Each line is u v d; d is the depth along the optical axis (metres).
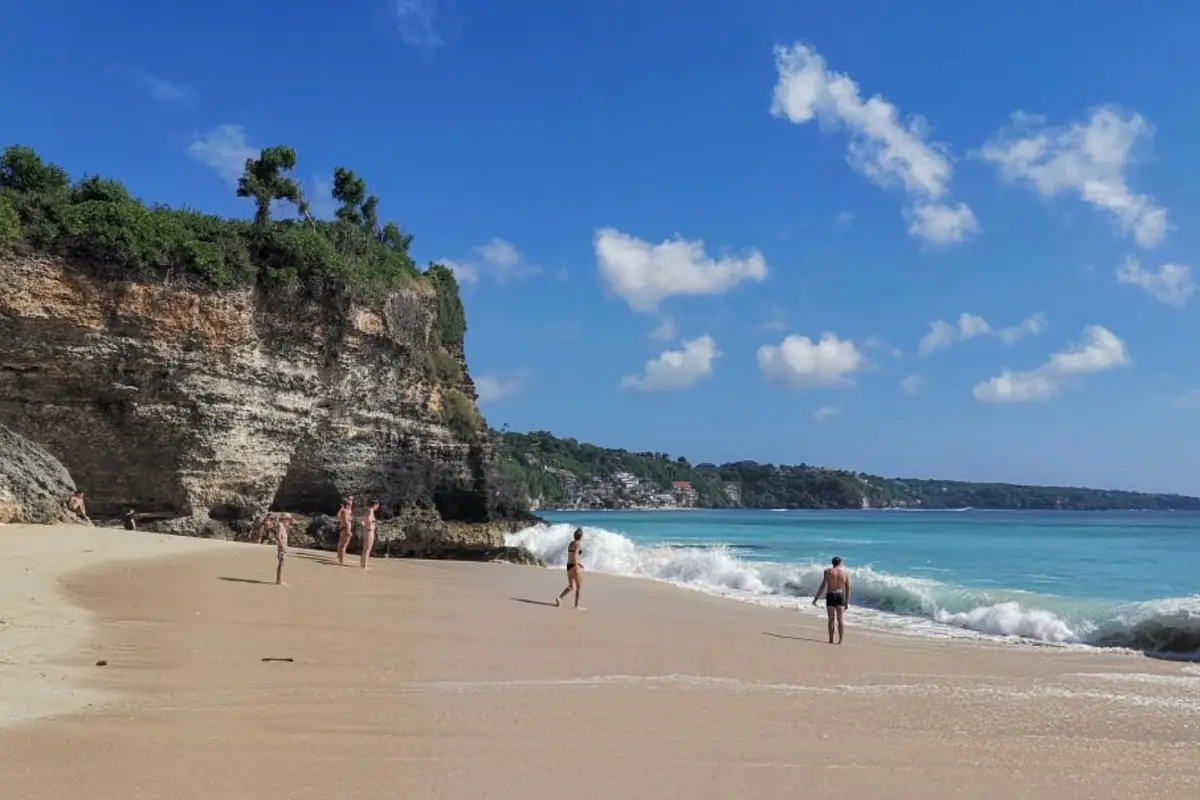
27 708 8.40
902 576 32.03
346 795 6.34
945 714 9.95
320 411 38.56
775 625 18.09
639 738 8.25
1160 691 11.84
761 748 8.10
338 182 50.62
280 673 10.62
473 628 15.26
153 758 7.03
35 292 29.52
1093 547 51.38
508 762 7.32
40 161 32.94
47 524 26.50
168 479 33.56
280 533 19.12
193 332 32.69
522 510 49.47
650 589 25.11
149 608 14.70
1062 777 7.55
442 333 48.69
